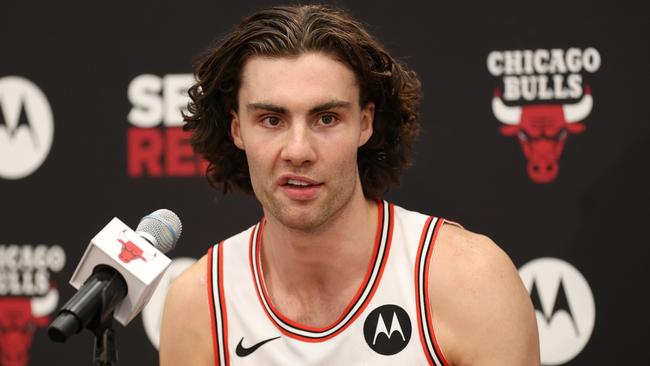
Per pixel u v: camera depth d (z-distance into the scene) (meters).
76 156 6.06
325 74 3.51
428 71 5.76
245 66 3.66
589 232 5.62
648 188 5.55
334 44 3.56
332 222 3.72
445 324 3.74
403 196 5.79
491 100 5.71
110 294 3.01
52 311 6.08
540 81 5.66
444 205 5.75
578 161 5.62
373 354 3.76
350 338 3.79
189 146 5.99
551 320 5.65
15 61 6.08
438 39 5.75
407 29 5.77
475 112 5.72
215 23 5.96
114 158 6.04
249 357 3.91
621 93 5.58
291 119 3.51
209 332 4.00
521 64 5.68
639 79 5.56
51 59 6.06
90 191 6.06
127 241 3.16
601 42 5.59
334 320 3.87
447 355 3.74
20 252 6.11
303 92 3.47
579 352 5.63
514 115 5.69
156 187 6.02
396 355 3.75
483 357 3.68
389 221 3.96
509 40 5.68
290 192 3.52
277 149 3.51
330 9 3.92
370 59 3.78
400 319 3.77
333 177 3.53
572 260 5.63
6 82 6.08
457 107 5.74
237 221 5.99
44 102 6.08
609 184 5.59
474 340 3.70
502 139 5.70
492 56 5.70
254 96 3.55
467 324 3.70
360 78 3.67
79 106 6.06
